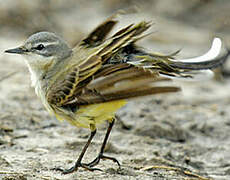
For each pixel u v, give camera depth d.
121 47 9.96
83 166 10.74
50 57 11.16
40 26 25.48
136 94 8.94
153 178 11.16
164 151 13.33
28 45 11.34
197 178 11.78
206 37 26.42
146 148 13.27
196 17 28.72
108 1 28.67
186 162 13.09
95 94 9.55
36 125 14.21
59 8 27.98
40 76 11.15
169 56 10.69
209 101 18.67
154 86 8.84
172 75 10.44
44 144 12.82
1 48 21.86
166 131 14.58
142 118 15.18
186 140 14.83
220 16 28.62
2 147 12.45
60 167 11.28
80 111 10.25
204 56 11.08
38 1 26.97
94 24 26.17
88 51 10.66
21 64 19.50
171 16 28.48
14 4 26.55
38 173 10.85
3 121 14.16
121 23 11.14
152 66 10.12
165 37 25.92
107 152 12.82
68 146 12.80
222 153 13.97
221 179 12.16
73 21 26.45
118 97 9.19
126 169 11.50
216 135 15.46
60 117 10.76
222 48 11.20
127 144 13.50
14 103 15.59
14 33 25.14
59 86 10.40
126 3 28.58
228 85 20.72
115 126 14.73
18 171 10.90
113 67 9.56
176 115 16.56
